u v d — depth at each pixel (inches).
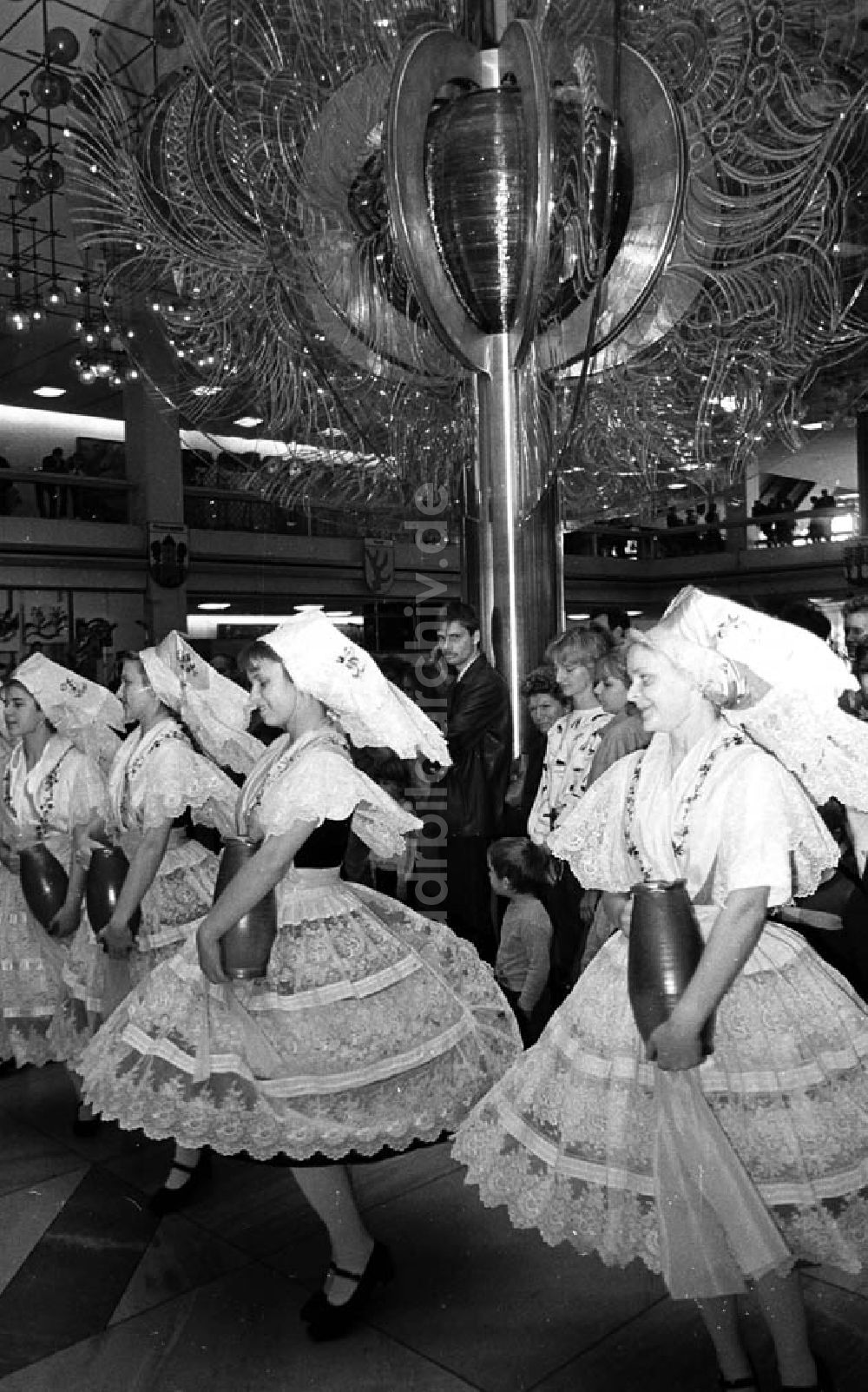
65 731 163.2
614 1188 85.1
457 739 186.2
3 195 472.1
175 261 233.8
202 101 210.1
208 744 146.2
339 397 222.2
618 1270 109.6
